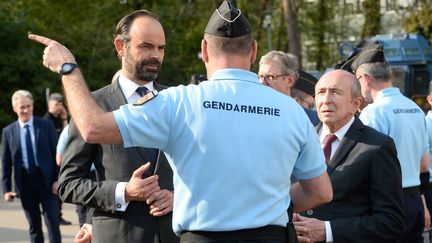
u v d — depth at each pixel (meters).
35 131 12.48
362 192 6.11
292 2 37.47
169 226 5.96
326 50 43.41
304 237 5.89
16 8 47.78
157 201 5.85
